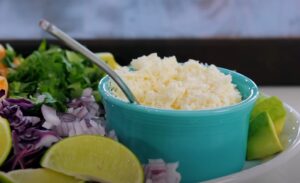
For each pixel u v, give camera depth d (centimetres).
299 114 38
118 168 30
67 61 45
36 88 41
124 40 56
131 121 32
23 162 32
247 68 58
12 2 56
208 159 32
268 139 35
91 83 44
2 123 32
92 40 56
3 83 40
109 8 57
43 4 56
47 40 55
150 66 34
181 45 57
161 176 31
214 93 33
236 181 31
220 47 57
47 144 32
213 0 57
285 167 36
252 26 58
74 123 34
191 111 30
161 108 31
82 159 30
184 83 33
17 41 56
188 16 57
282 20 58
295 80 58
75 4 56
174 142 31
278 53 58
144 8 57
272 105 38
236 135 32
